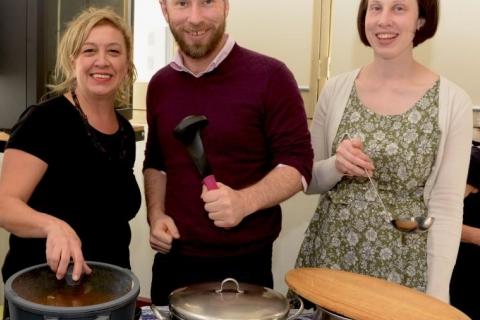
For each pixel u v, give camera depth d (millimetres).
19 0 1771
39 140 1146
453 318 888
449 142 1332
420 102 1359
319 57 2361
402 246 1354
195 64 1351
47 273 924
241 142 1319
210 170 1098
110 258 1286
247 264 1387
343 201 1423
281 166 1293
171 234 1356
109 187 1255
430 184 1354
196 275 1393
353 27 2293
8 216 1062
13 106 1836
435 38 2195
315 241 1506
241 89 1322
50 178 1178
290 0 2359
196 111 1345
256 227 1379
